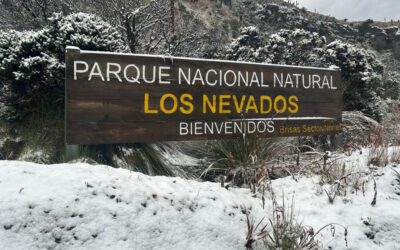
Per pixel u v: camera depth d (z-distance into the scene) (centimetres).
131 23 791
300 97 478
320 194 340
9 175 239
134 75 373
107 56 361
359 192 345
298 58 855
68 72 346
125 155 383
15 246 191
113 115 362
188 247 234
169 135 388
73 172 256
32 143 428
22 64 443
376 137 514
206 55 930
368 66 849
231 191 318
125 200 242
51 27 489
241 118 429
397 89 1348
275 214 299
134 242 219
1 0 886
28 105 457
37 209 213
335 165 381
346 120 639
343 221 298
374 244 278
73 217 218
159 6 877
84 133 350
